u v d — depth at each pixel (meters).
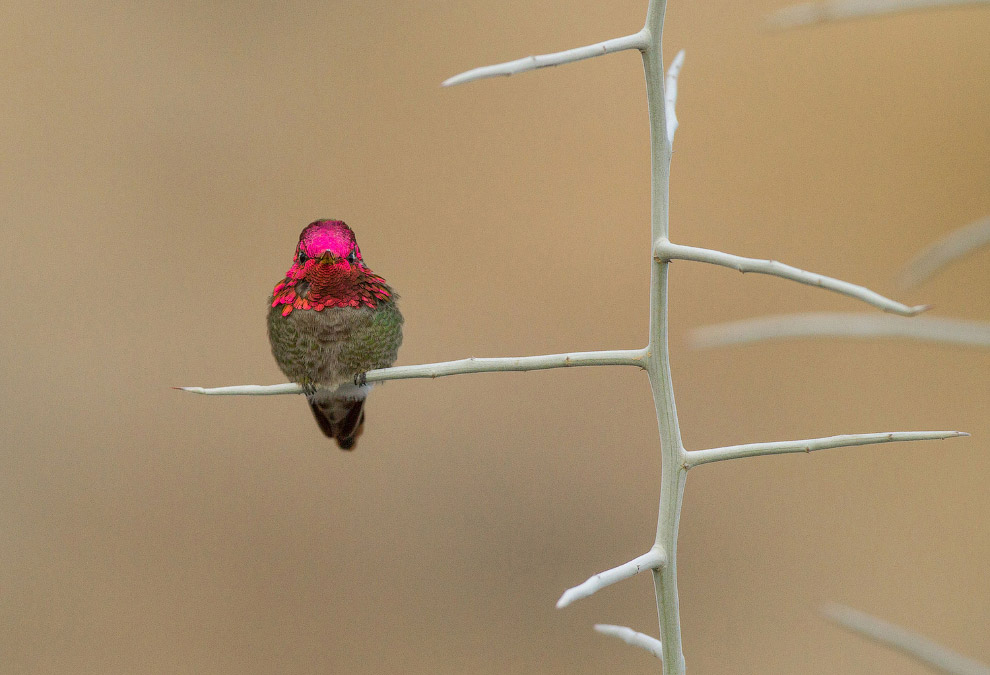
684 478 5.89
